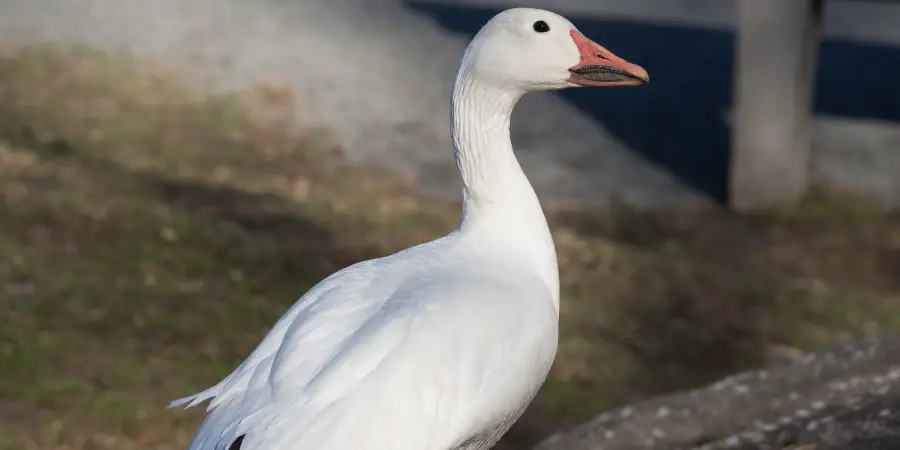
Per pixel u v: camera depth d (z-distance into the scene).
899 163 15.11
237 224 11.12
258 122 14.94
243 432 4.15
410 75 17.05
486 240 5.14
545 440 6.24
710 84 17.36
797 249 12.65
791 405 6.29
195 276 9.77
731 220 13.45
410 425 4.27
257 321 9.11
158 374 8.12
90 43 16.81
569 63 5.20
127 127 14.01
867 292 11.55
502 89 5.24
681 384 9.12
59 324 8.59
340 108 15.74
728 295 11.00
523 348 4.66
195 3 18.91
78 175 11.90
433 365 4.36
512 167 5.27
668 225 13.18
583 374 9.09
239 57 16.97
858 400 6.24
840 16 19.84
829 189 14.27
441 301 4.50
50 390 7.71
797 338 10.12
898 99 16.97
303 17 18.72
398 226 11.90
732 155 13.93
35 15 17.69
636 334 9.98
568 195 13.86
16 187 11.11
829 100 16.84
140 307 9.04
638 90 17.14
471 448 4.93
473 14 19.56
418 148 14.80
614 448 6.08
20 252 9.60
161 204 11.38
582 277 11.00
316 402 4.19
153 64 16.36
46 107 14.29
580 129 15.84
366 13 19.12
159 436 7.42
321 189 13.03
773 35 13.52
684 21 19.62
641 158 15.09
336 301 4.50
